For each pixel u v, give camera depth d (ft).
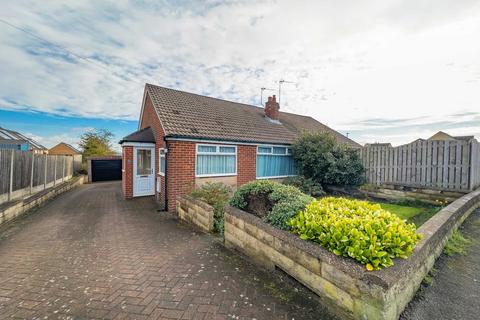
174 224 21.40
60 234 18.15
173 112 32.81
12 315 8.23
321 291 8.36
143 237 17.31
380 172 30.63
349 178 32.81
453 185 24.36
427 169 26.21
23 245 15.64
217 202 20.72
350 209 10.30
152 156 36.50
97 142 89.10
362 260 7.29
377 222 8.31
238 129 35.99
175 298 9.09
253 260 12.35
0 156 22.98
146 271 11.48
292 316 7.86
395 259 7.62
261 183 14.66
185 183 27.99
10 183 24.85
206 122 33.83
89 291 9.73
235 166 32.91
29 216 24.32
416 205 26.07
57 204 31.04
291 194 12.67
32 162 30.99
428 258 9.84
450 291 8.74
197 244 15.48
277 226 10.86
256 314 8.01
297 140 38.60
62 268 11.99
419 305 7.93
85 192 42.47
